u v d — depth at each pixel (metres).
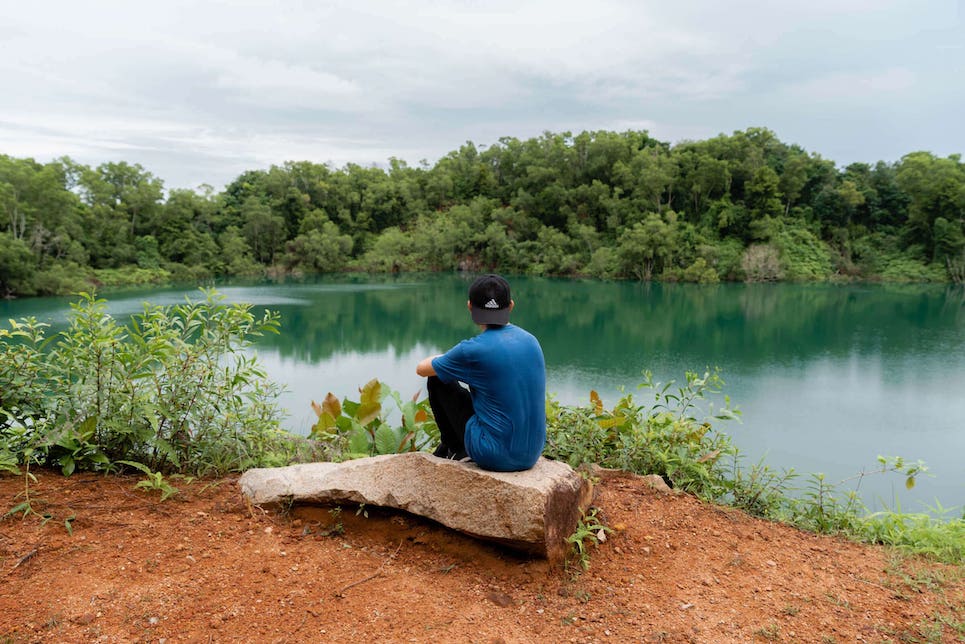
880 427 18.61
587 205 89.38
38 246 57.38
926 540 3.34
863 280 76.25
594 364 29.03
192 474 3.39
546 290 66.12
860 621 2.37
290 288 68.25
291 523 2.88
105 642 1.93
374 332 39.09
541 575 2.51
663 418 4.48
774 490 4.02
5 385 3.23
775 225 78.56
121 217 74.38
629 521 3.16
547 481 2.58
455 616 2.22
